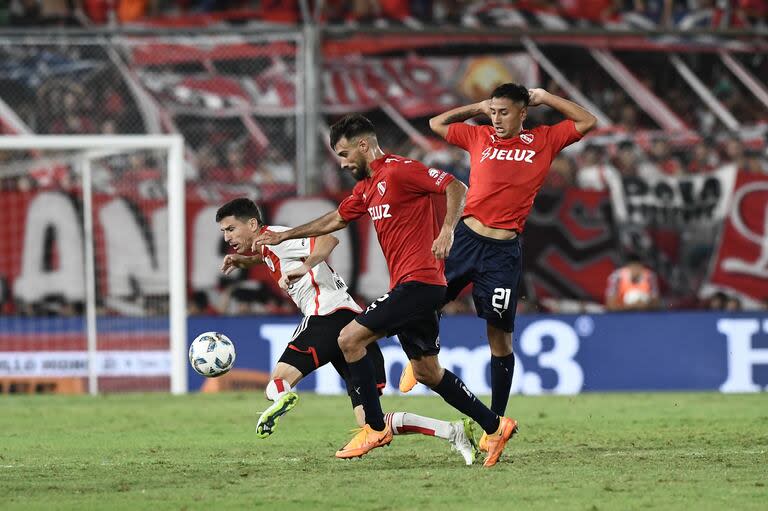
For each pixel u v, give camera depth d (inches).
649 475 866.8
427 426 929.5
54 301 2027.6
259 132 2541.8
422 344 903.1
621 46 2605.8
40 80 2529.5
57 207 2032.5
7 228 2021.4
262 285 2031.3
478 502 735.1
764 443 1118.4
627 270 2092.8
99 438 1246.3
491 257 988.6
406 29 2285.9
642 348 1931.6
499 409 1018.7
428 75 2561.5
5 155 2448.3
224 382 1946.4
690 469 905.5
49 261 2030.0
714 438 1175.0
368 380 921.5
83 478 893.2
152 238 2038.6
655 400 1737.2
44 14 2503.7
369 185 897.5
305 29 2145.7
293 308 2032.5
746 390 1927.9
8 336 1962.4
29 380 1962.4
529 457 1002.7
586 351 1926.7
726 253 2193.7
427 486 810.8
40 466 986.7
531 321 1925.4
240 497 769.6
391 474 885.2
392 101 2534.5
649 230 2182.6
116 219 2037.4
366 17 2522.1
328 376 1945.1
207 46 2556.6
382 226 896.3
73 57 2541.8
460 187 868.0
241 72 2564.0
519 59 2593.5
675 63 2652.6
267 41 2301.9
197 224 2026.3
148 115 2541.8
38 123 2527.1
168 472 928.3
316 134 2128.4
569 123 1004.6
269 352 1943.9
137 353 1989.4
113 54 2544.3
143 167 2450.8
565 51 2608.3
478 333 1913.1
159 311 2031.3
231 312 2025.1
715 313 1935.3
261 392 1913.1
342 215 925.2
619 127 2605.8
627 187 2182.6
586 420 1417.3
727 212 2194.9
